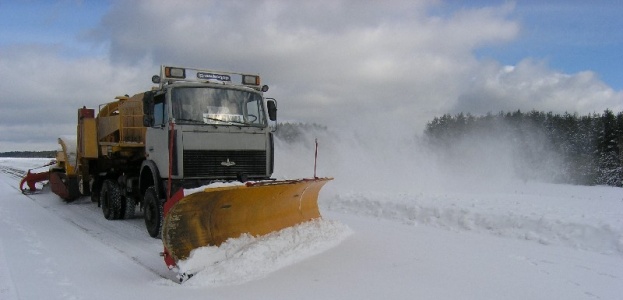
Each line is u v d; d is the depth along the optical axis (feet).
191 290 16.47
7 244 24.52
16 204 44.34
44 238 26.45
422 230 27.32
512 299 15.56
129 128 32.50
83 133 38.27
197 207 18.31
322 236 23.00
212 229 19.52
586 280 17.63
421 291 16.29
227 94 27.32
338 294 15.97
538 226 25.46
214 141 25.93
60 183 44.93
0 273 18.75
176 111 25.45
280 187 21.01
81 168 40.37
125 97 34.58
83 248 23.80
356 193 39.68
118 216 34.14
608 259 20.57
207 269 17.44
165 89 25.75
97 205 43.01
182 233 18.30
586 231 23.57
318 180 22.99
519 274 18.35
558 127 149.79
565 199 39.32
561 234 24.12
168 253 17.98
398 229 27.63
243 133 26.99
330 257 20.71
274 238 20.77
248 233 20.86
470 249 22.48
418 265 19.56
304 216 25.05
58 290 16.60
